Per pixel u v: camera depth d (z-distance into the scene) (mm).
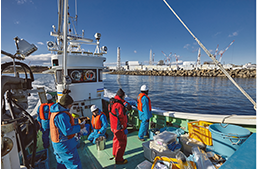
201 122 2820
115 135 2467
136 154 2830
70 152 1903
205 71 98188
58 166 2059
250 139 1271
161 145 2340
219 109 16344
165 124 3484
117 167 2453
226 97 24109
